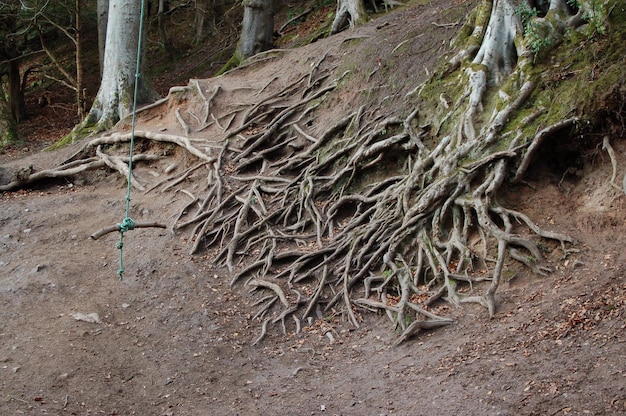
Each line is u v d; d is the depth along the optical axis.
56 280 9.89
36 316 9.05
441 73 11.18
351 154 11.29
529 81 9.71
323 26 19.27
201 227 11.08
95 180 14.13
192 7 30.97
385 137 11.10
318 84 13.56
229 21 28.50
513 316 7.67
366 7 17.89
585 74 9.35
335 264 9.62
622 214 8.40
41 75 28.55
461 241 8.84
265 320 8.98
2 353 8.16
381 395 6.93
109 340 8.55
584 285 7.70
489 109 9.96
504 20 10.58
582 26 10.03
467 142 9.53
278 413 6.97
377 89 12.23
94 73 28.48
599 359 6.43
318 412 6.86
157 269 10.20
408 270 8.90
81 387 7.55
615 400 5.84
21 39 25.33
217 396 7.50
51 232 11.66
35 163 14.62
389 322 8.44
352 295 9.04
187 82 24.92
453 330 7.86
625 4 9.69
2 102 19.77
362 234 9.69
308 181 11.20
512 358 6.88
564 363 6.54
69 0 23.78
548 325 7.23
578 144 9.18
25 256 10.77
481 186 9.05
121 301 9.50
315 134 12.37
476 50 10.93
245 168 12.40
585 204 8.83
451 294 8.38
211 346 8.52
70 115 25.06
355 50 13.69
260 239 10.55
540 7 10.71
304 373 7.82
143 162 13.85
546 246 8.45
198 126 14.04
